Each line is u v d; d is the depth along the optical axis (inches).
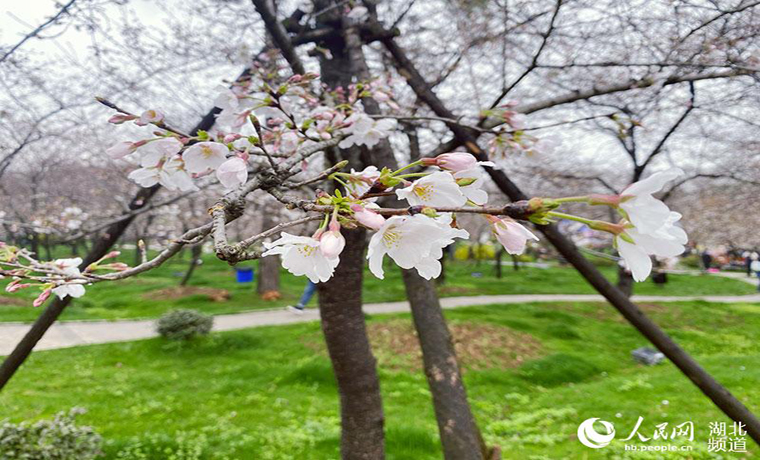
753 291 721.6
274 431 227.5
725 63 125.2
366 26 134.7
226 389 288.2
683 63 118.7
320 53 144.3
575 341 412.5
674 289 724.0
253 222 512.4
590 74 188.7
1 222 135.5
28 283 51.8
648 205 31.2
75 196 455.2
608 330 455.2
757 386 260.8
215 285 701.9
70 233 140.7
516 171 286.2
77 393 276.7
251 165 84.7
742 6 130.3
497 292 661.9
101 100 55.6
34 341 123.0
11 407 248.8
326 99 106.5
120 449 207.9
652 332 112.1
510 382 314.3
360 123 84.1
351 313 128.7
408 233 37.5
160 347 372.2
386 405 268.5
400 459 203.9
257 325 454.3
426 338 112.0
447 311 494.0
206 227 41.4
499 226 39.3
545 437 219.5
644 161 365.4
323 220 39.2
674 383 271.7
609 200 32.0
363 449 130.4
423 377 315.6
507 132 87.7
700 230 585.9
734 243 668.7
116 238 135.9
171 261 878.4
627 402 251.4
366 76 127.6
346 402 131.6
